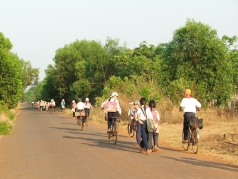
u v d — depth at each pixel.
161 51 48.50
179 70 34.00
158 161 10.81
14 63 38.97
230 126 21.84
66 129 23.52
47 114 49.59
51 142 16.00
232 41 44.47
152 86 28.33
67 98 76.06
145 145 12.27
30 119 36.62
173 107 25.92
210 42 33.47
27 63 94.31
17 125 27.83
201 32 34.12
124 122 26.27
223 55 33.72
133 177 8.53
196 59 34.38
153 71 35.56
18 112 61.34
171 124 24.08
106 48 58.38
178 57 34.72
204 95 29.48
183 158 11.45
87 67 60.16
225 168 9.78
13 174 9.27
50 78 82.88
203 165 10.17
